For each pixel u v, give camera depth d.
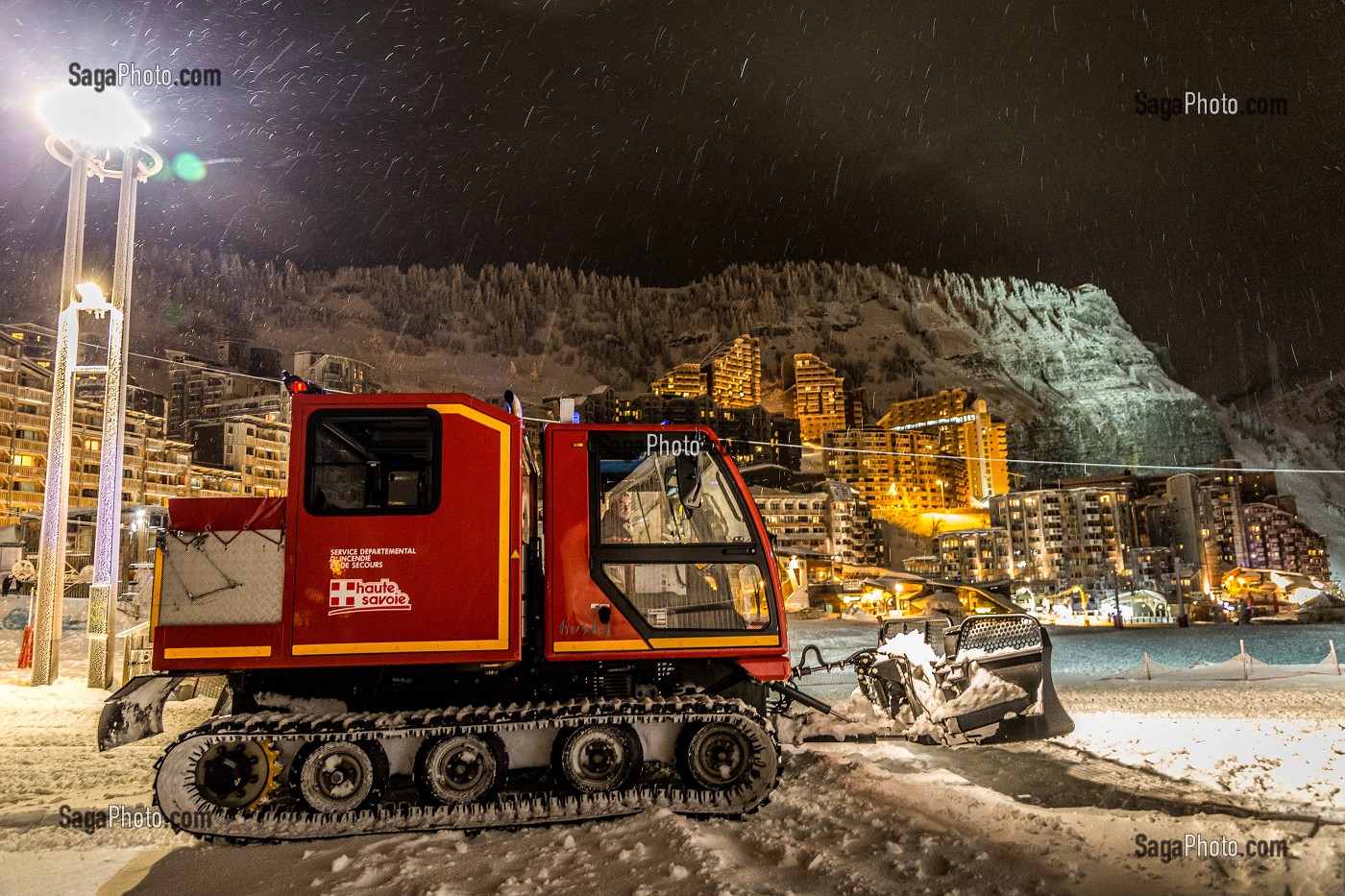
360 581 6.00
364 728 5.73
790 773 7.05
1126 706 11.59
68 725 10.15
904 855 4.89
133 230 14.16
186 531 5.99
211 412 130.88
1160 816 5.43
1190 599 126.06
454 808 5.71
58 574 13.67
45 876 5.05
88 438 71.38
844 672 17.92
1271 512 162.38
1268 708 11.23
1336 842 4.82
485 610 6.05
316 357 160.75
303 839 5.57
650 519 6.41
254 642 5.89
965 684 7.36
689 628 6.27
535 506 6.83
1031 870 4.62
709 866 4.70
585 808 5.73
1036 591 109.75
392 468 6.44
